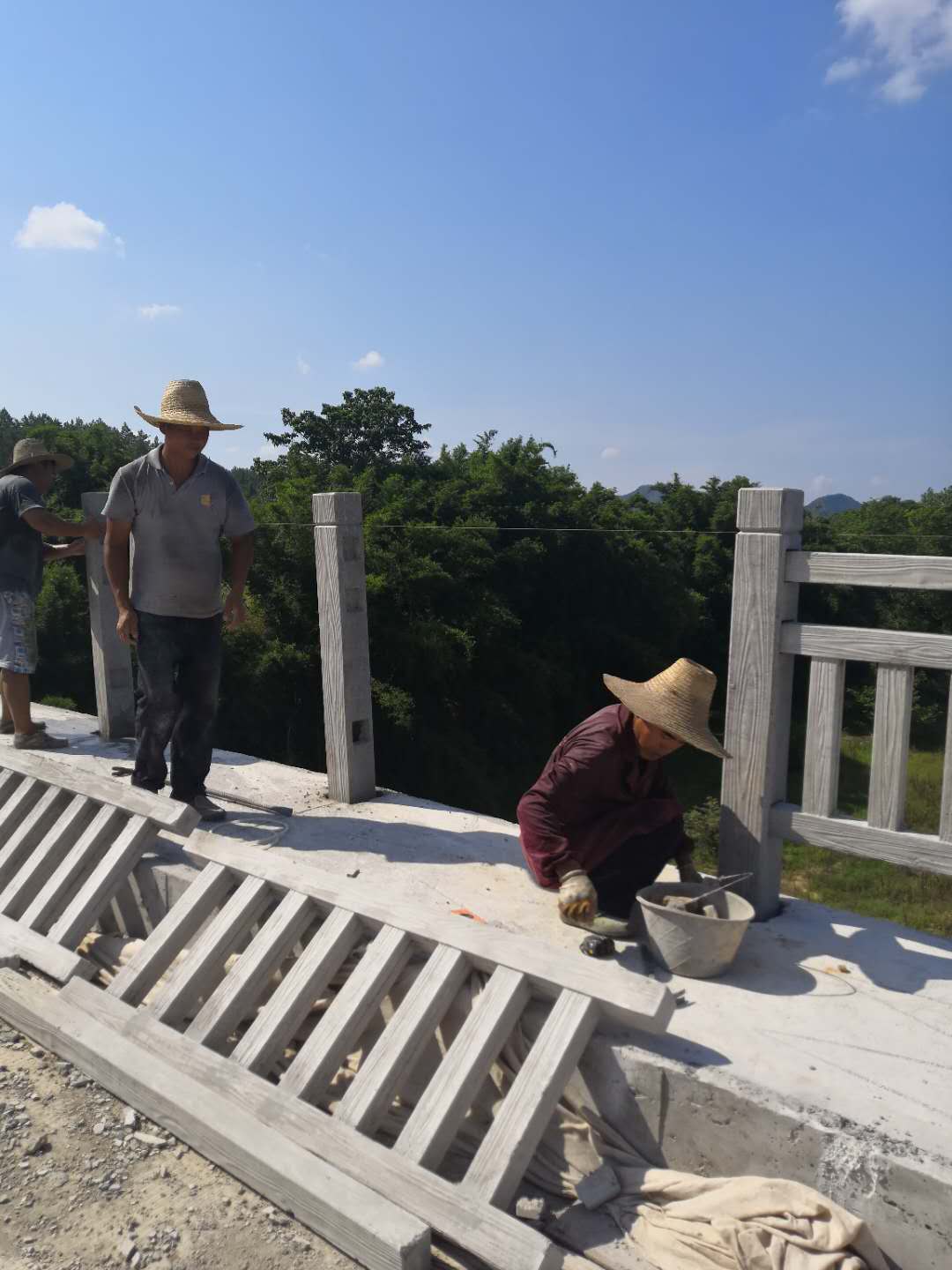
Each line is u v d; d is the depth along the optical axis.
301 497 22.78
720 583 39.72
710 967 3.01
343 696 4.72
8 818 4.49
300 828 4.42
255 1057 2.91
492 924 3.41
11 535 5.40
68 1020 3.27
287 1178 2.51
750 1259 2.23
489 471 31.95
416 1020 2.79
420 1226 2.31
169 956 3.44
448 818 4.57
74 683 20.75
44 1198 2.59
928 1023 2.78
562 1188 2.69
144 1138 2.84
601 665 31.50
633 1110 2.66
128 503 4.26
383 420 38.59
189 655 4.52
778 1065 2.58
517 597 29.25
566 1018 2.64
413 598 23.88
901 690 3.04
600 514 32.53
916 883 17.81
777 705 3.31
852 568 3.10
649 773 3.47
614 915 3.52
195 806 4.52
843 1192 2.29
